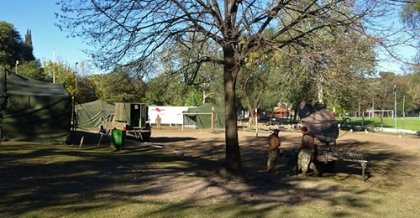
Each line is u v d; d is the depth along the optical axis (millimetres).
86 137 27844
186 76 12961
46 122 21406
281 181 12180
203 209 8281
